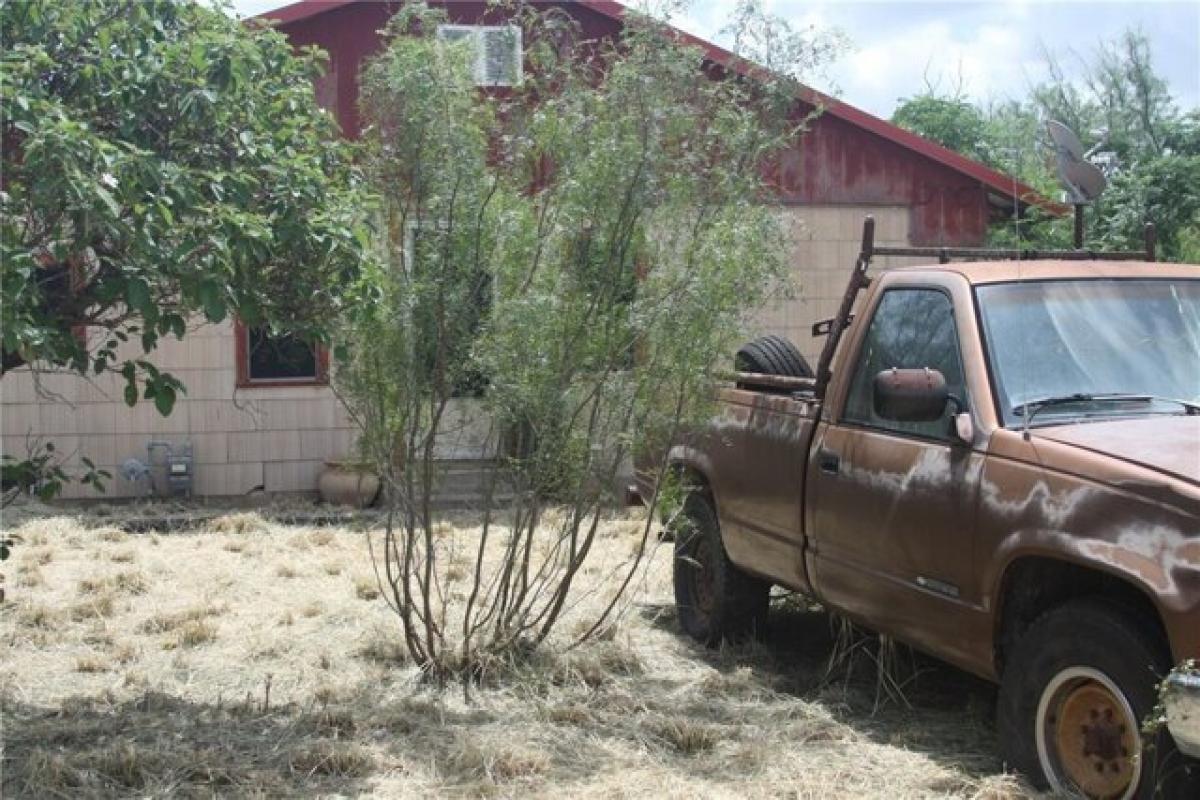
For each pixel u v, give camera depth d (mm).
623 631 7684
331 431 13727
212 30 5785
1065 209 15156
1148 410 5238
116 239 5098
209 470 13492
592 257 6426
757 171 6930
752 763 5355
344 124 13430
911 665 6746
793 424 6523
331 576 9555
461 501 12094
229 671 6914
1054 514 4723
